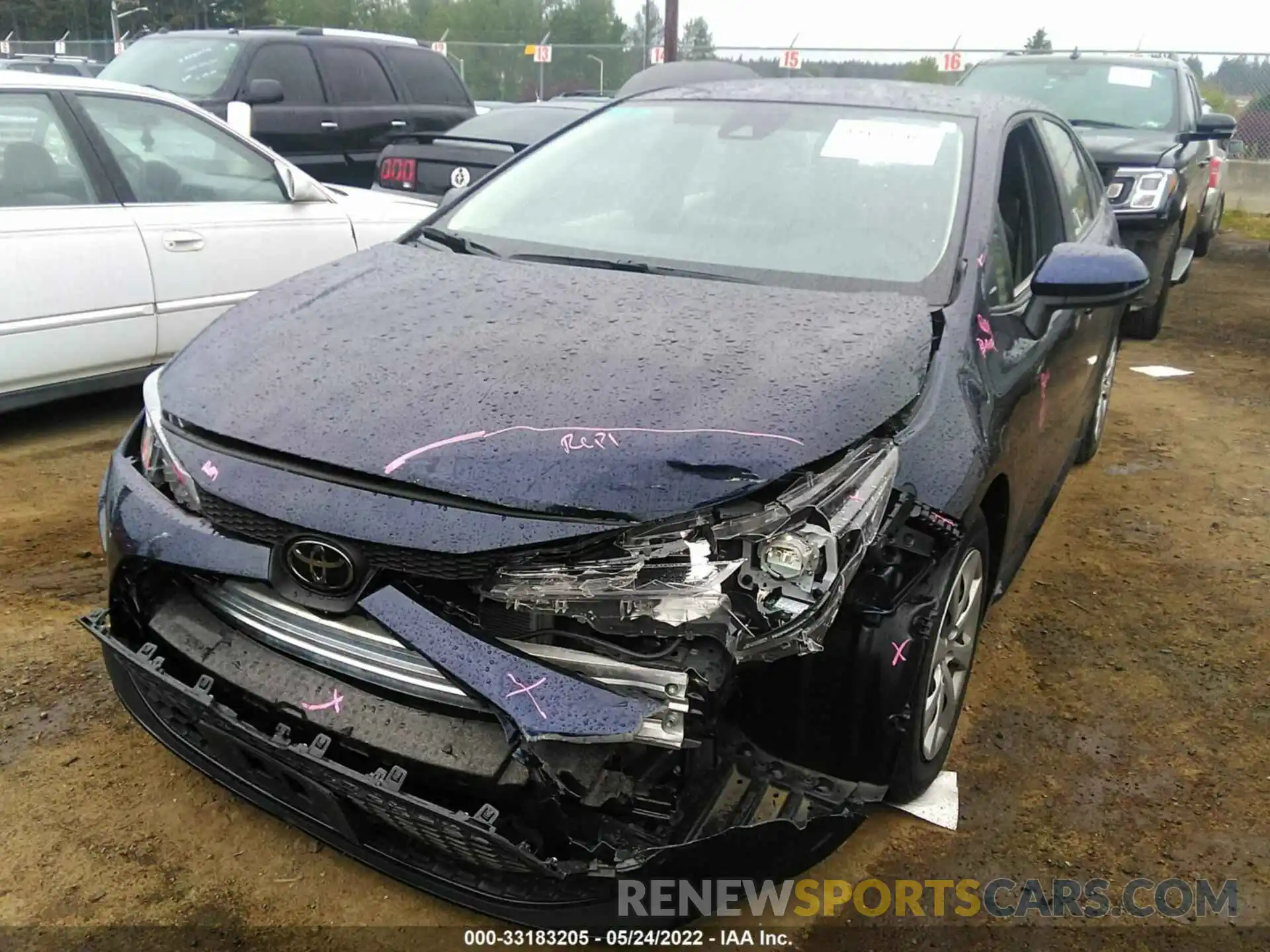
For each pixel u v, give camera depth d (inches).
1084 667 134.0
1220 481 200.1
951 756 115.0
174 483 88.3
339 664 79.9
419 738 76.2
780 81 150.6
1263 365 283.1
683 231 123.0
